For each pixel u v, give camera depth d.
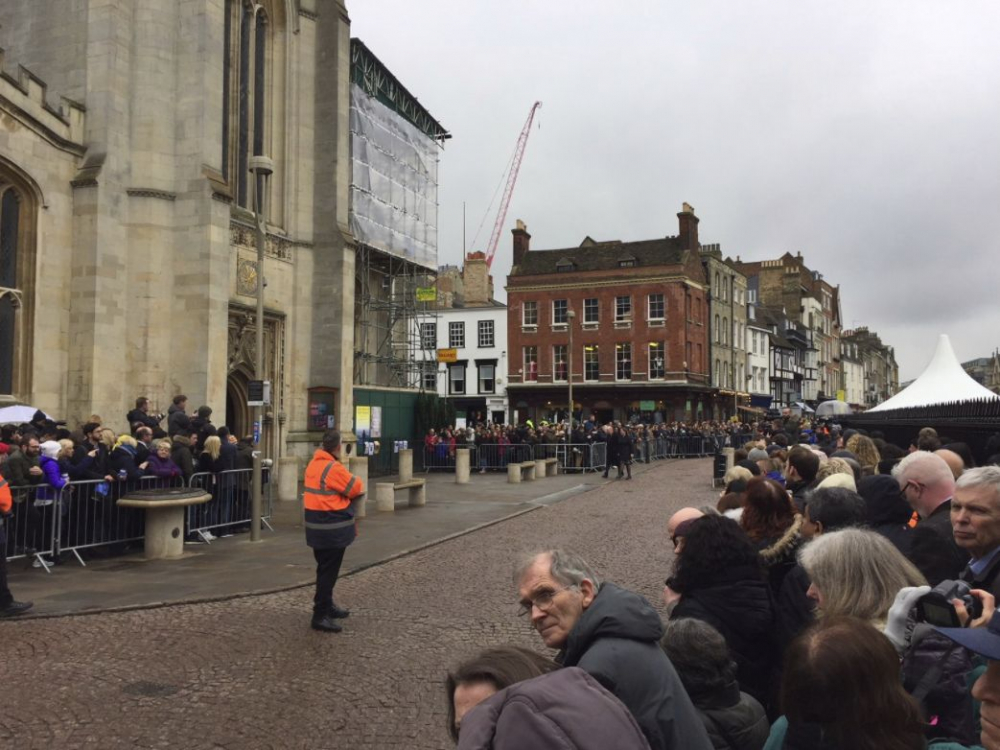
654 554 11.92
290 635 7.53
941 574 3.46
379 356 33.78
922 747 1.85
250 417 22.02
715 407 53.56
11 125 16.50
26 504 10.22
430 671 6.48
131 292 18.52
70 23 18.69
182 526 11.58
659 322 48.88
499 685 1.92
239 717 5.48
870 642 1.88
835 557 2.75
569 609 2.87
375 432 27.23
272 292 22.91
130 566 10.65
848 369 97.44
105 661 6.68
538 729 1.59
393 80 33.56
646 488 22.62
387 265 34.44
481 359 53.03
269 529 14.09
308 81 24.52
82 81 18.45
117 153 18.36
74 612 8.14
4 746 4.96
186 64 19.14
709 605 3.51
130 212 18.59
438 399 31.41
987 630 1.80
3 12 19.41
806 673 1.89
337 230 24.20
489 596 9.21
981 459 11.94
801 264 84.81
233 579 9.85
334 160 24.44
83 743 5.03
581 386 50.03
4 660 6.66
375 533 13.83
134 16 18.94
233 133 22.12
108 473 11.22
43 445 10.50
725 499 5.70
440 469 29.00
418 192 35.12
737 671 3.47
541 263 53.19
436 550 12.37
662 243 51.06
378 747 5.01
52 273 17.45
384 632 7.66
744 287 60.97
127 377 18.39
